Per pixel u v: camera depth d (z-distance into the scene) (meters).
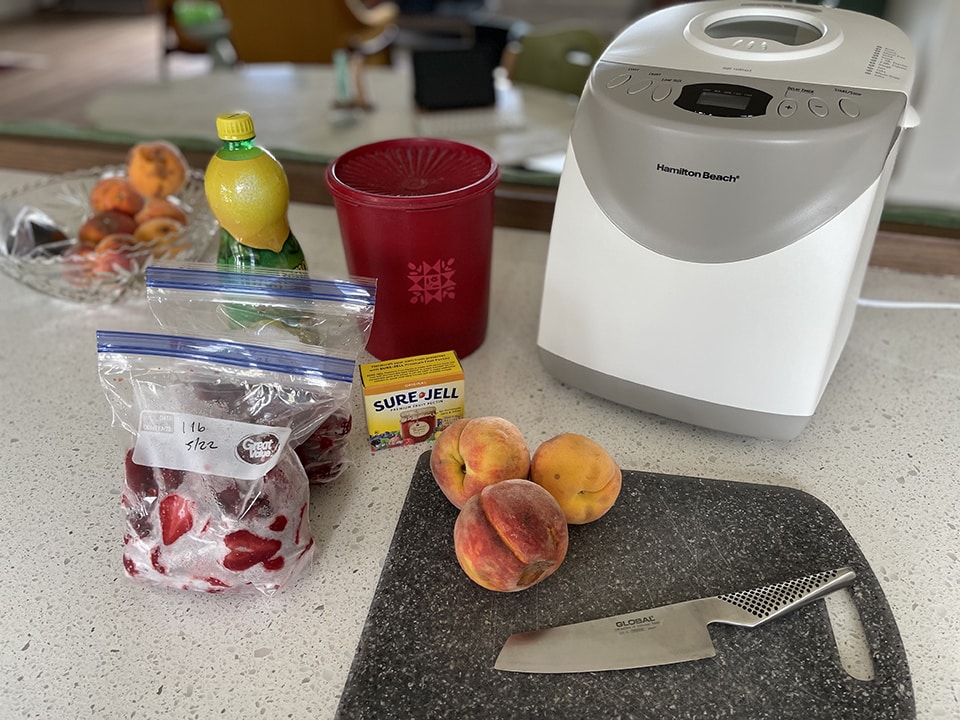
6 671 0.51
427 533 0.58
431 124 1.61
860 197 0.54
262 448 0.53
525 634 0.51
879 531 0.60
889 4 1.12
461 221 0.69
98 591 0.56
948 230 0.92
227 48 3.06
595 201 0.63
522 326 0.86
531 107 1.72
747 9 0.67
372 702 0.48
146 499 0.53
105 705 0.49
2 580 0.57
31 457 0.69
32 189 1.00
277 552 0.53
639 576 0.55
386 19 2.90
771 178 0.54
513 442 0.57
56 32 4.98
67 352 0.83
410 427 0.67
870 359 0.79
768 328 0.60
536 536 0.50
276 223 0.67
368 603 0.55
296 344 0.58
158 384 0.56
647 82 0.60
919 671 0.50
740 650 0.50
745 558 0.56
